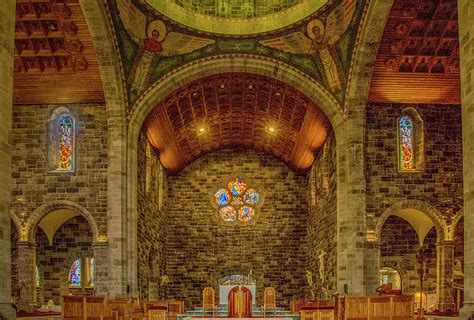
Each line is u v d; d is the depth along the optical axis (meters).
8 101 15.84
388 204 30.11
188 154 44.12
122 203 29.48
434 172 30.45
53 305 33.16
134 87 30.06
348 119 30.05
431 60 28.62
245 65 30.72
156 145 37.66
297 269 44.75
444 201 30.28
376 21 26.03
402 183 30.31
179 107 35.03
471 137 15.07
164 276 41.66
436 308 30.42
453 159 30.59
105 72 28.55
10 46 15.97
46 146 30.62
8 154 15.80
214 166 46.12
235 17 29.95
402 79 29.56
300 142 39.78
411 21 26.61
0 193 15.35
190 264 44.84
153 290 38.38
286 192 45.78
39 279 36.84
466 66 15.34
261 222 45.41
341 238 30.05
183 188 45.81
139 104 30.31
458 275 32.09
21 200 30.17
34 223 30.06
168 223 45.22
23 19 26.67
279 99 34.97
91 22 26.38
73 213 35.81
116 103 29.59
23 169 30.45
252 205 45.72
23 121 30.86
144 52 29.42
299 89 31.00
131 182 30.00
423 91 30.11
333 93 30.48
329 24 28.34
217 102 36.91
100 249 29.33
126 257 29.41
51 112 30.86
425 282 34.91
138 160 32.06
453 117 30.86
